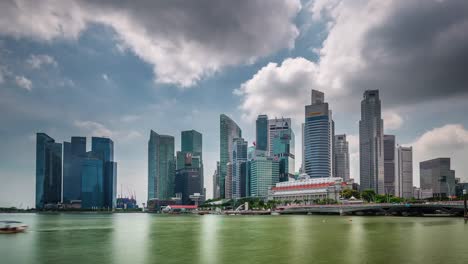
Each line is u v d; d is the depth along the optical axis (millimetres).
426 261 103500
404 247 128750
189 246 139250
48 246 142000
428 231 184500
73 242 154875
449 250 121375
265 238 163250
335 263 102625
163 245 142875
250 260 108750
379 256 111750
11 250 132125
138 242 153000
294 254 117500
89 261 109875
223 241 153875
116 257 116000
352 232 185000
